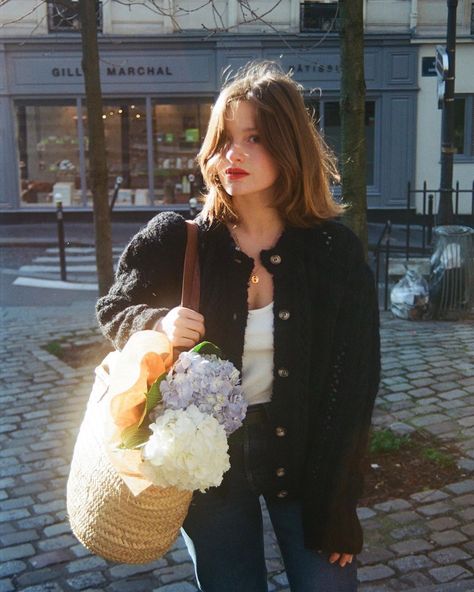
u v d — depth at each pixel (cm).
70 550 374
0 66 1734
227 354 204
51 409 573
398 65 1752
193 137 1786
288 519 217
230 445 209
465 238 843
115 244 1539
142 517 188
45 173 1802
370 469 437
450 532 372
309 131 210
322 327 207
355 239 217
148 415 184
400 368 642
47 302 1045
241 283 205
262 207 213
